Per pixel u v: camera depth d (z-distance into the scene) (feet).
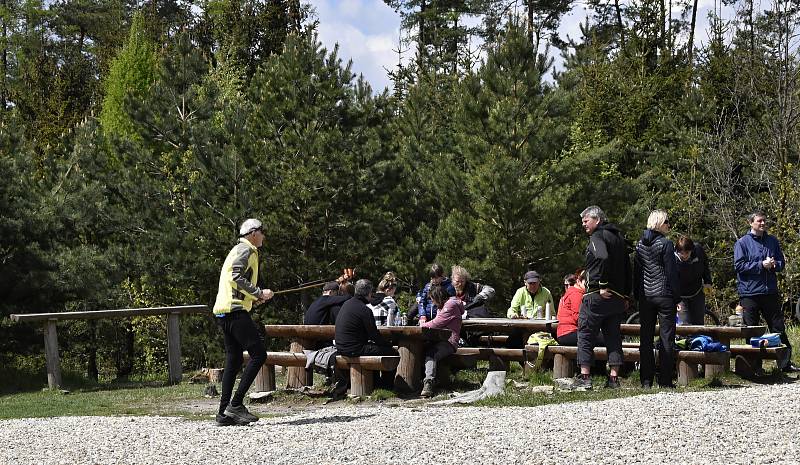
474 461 19.77
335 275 66.03
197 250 64.39
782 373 33.60
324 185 64.08
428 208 69.72
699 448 20.25
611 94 82.58
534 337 34.45
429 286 39.99
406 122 75.92
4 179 53.72
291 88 65.98
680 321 35.50
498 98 62.95
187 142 70.33
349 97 67.31
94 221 67.10
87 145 72.54
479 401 29.86
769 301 35.42
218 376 43.16
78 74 132.16
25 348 53.62
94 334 69.26
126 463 21.18
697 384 31.76
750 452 19.83
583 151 70.95
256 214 64.08
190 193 67.05
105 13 186.70
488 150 61.87
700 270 34.53
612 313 30.60
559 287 62.59
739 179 73.36
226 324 26.35
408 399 32.22
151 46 110.83
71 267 54.65
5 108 148.77
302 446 21.94
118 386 43.73
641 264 30.91
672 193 71.77
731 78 78.28
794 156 68.39
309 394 33.60
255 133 67.31
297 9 128.06
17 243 53.78
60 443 23.88
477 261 61.67
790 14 68.28
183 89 75.05
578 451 20.29
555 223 61.46
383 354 33.09
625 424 22.79
